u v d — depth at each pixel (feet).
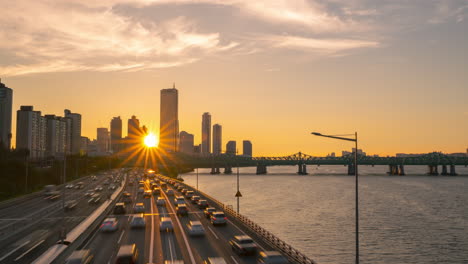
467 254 214.69
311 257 205.46
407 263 198.70
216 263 96.99
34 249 120.67
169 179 526.98
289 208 379.76
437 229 280.72
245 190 589.73
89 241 129.29
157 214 195.83
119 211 197.06
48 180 447.01
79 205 242.17
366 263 197.67
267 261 95.45
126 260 96.94
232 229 152.87
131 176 614.75
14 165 405.18
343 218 322.96
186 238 134.00
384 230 274.57
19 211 217.56
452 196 502.79
